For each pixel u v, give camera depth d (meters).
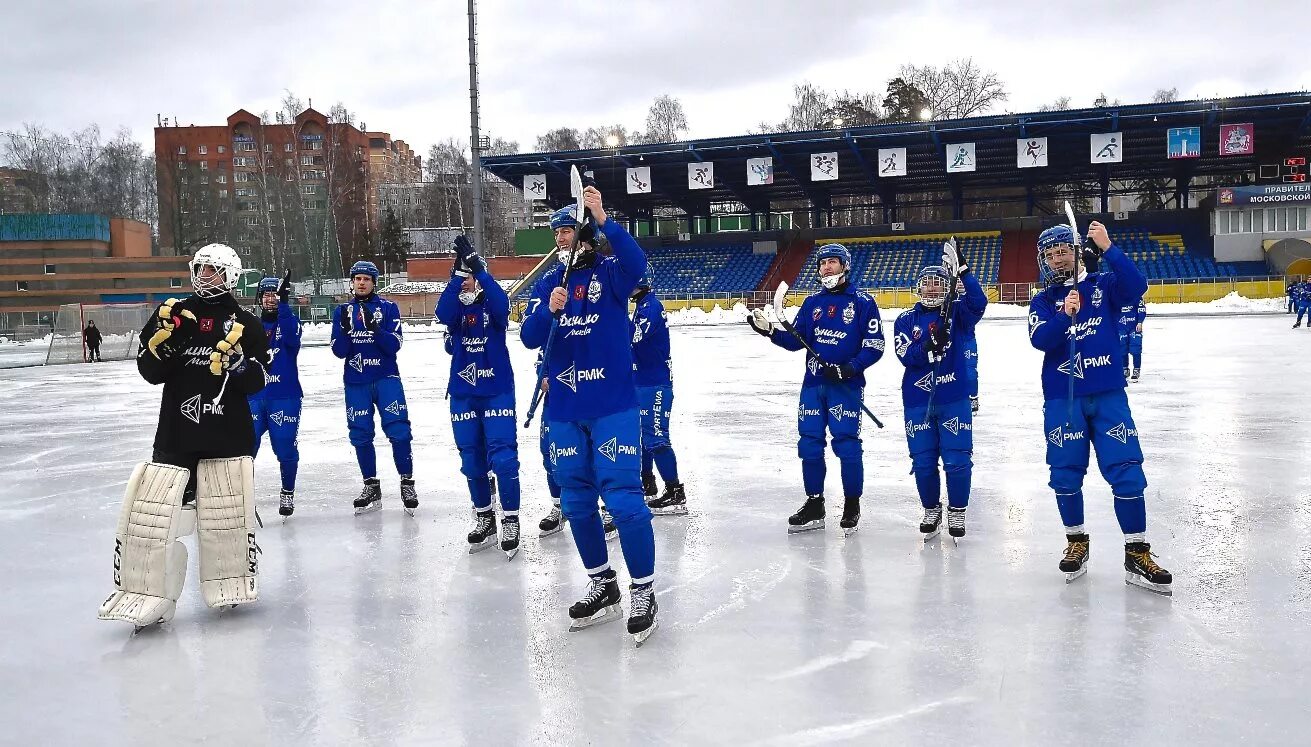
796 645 4.07
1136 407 11.73
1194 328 31.09
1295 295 37.12
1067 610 4.46
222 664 4.00
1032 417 11.34
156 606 4.43
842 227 53.81
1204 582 4.84
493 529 6.04
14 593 5.18
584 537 4.51
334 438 11.26
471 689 3.66
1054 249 4.99
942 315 5.68
